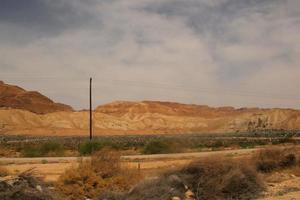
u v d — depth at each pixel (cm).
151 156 5309
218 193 2095
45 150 6262
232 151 6209
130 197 1998
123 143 8906
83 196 2116
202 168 2161
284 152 3334
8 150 7062
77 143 8781
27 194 1717
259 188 2236
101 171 2295
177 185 2073
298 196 2088
